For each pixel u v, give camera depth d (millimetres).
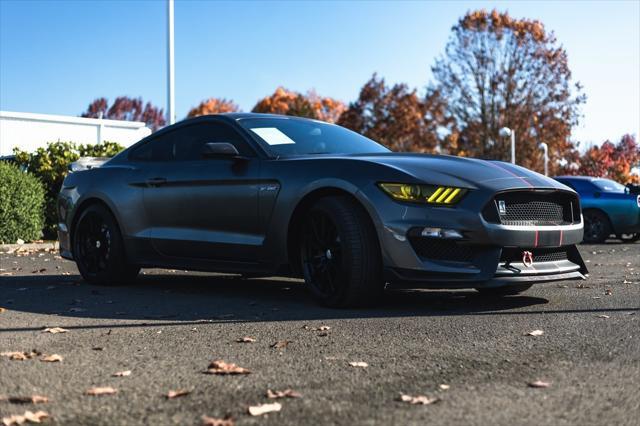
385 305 4434
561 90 35969
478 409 2180
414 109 42344
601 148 41531
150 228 5387
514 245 4121
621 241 13430
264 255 4668
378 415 2121
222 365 2732
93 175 5871
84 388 2443
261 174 4672
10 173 10750
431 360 2852
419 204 4062
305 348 3098
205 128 5273
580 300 4656
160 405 2238
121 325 3719
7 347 3137
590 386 2441
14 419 2070
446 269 4035
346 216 4191
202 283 5875
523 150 35531
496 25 35094
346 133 5445
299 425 2033
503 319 3857
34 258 8945
